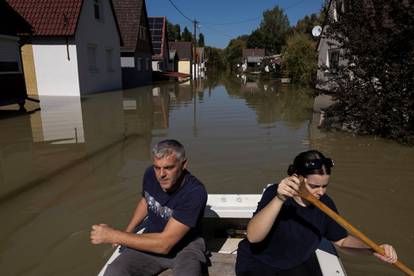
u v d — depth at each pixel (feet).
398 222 13.11
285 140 24.99
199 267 7.99
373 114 25.86
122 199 14.97
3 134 26.66
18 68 39.63
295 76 89.97
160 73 101.09
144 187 8.59
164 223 8.21
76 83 54.03
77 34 53.16
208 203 10.50
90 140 25.03
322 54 63.98
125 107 42.29
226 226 10.68
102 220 13.28
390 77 25.00
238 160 20.25
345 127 29.37
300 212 7.28
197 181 8.18
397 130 24.75
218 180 17.28
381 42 25.21
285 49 102.47
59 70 53.57
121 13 82.69
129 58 80.33
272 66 151.84
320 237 7.44
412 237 12.10
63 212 13.88
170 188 7.86
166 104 45.88
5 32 37.27
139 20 82.02
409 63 23.57
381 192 15.75
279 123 31.58
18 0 54.08
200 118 34.47
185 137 26.00
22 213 13.83
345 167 19.13
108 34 65.21
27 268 10.49
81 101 47.60
